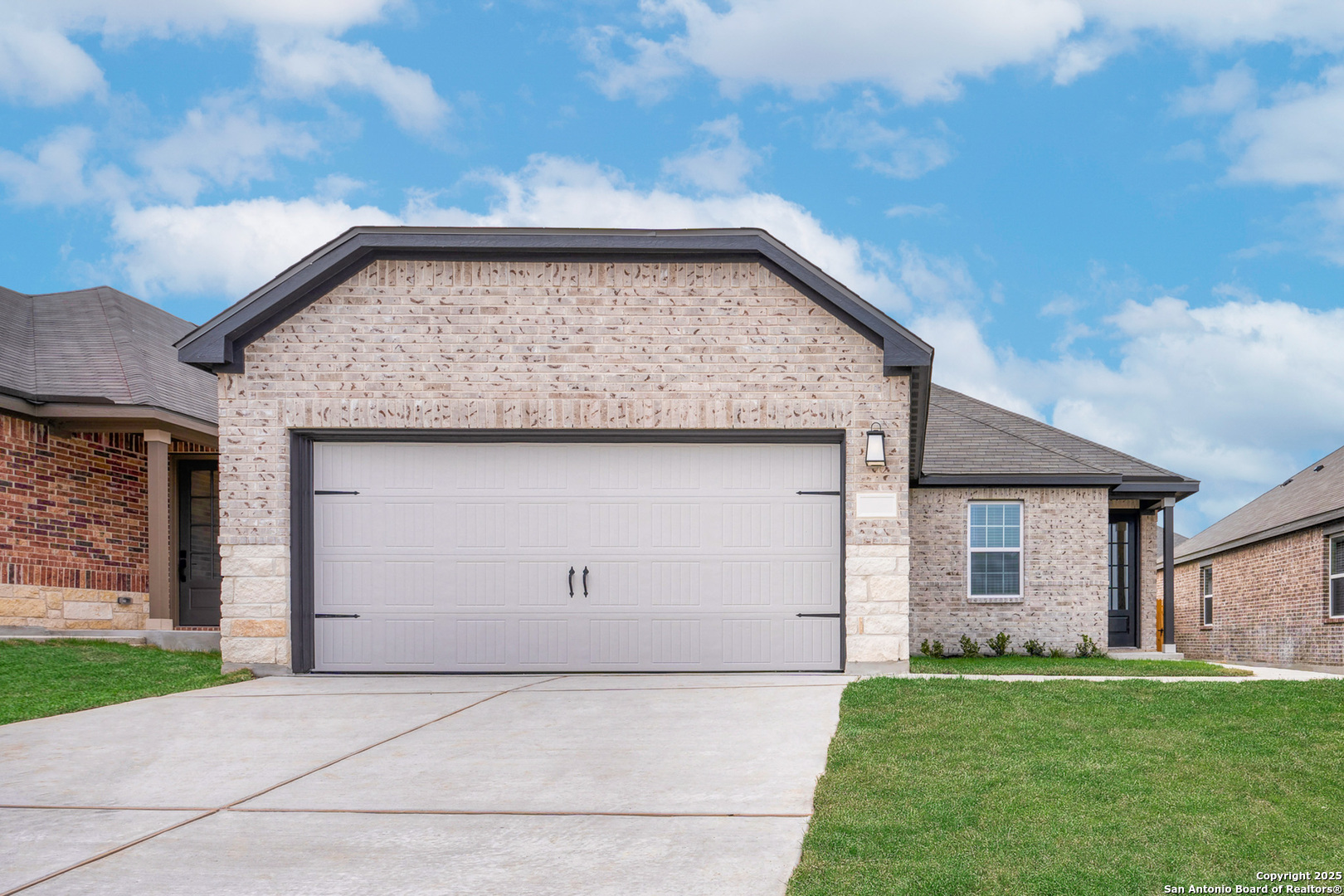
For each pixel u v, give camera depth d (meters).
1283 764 6.29
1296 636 19.33
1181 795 5.64
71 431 14.56
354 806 5.76
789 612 11.02
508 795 5.95
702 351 11.00
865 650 10.78
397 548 11.19
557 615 11.12
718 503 11.13
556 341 11.05
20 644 12.72
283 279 10.90
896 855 4.72
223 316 10.85
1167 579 18.61
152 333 18.02
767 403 10.92
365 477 11.23
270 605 10.99
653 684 10.04
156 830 5.36
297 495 11.12
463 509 11.21
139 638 13.33
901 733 7.15
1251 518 22.69
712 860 4.75
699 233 10.88
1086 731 7.20
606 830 5.23
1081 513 17.72
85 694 9.70
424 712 8.60
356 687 10.12
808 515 11.08
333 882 4.55
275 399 11.07
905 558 10.79
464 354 11.06
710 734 7.47
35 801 5.93
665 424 10.95
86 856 4.94
